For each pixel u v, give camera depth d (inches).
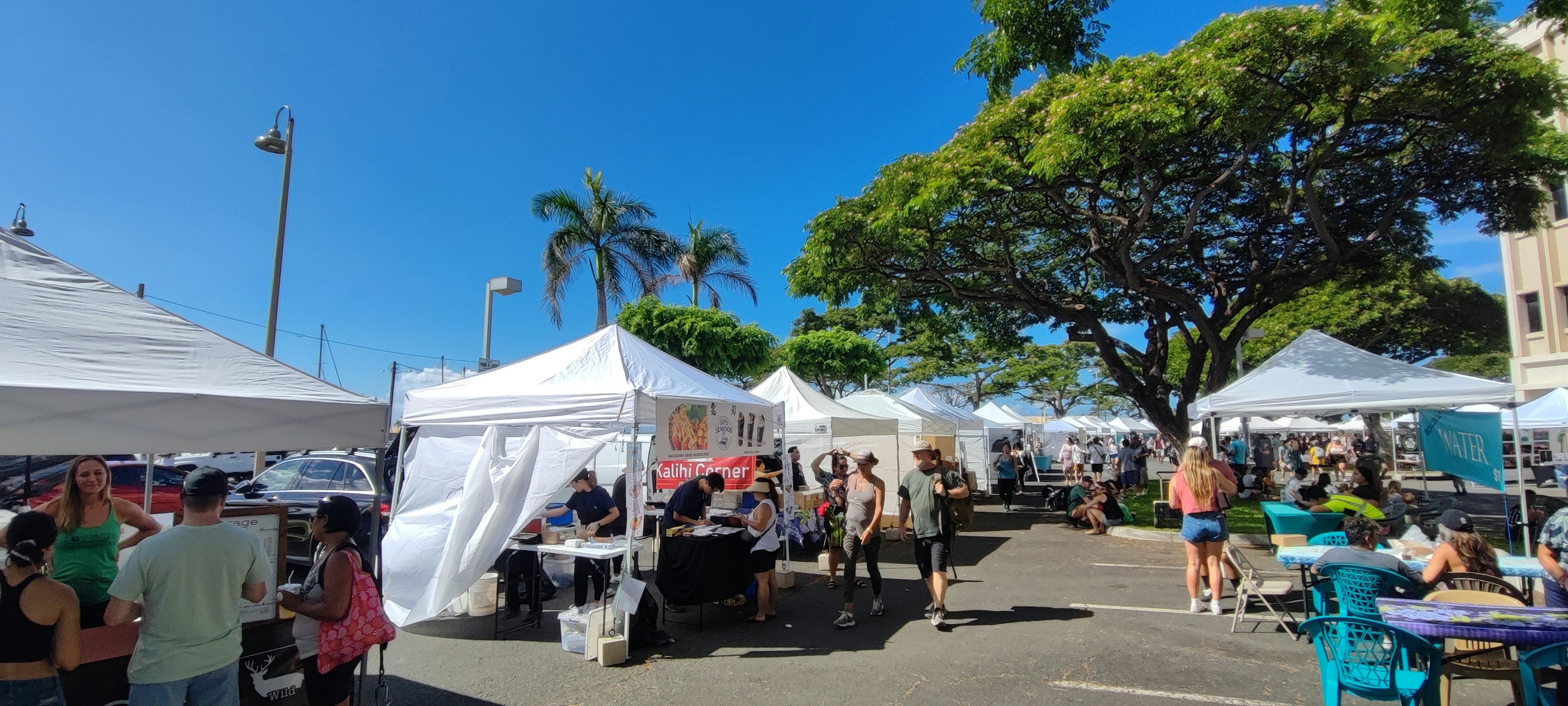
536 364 304.5
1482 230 542.0
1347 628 165.0
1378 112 443.2
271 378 173.0
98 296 165.0
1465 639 158.1
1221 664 227.3
